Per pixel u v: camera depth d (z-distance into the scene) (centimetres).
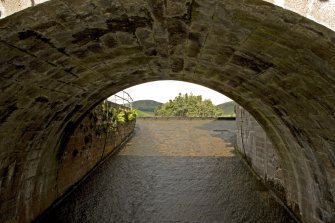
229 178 1136
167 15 299
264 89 489
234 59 410
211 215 785
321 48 271
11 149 515
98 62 449
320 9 234
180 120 3038
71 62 410
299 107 436
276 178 866
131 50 424
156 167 1310
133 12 291
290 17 246
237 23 293
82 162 1022
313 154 514
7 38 286
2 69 333
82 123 982
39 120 549
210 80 641
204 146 1750
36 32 294
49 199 752
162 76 694
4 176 524
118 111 1623
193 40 374
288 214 740
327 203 511
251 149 1212
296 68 337
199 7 275
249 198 905
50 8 259
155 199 912
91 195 922
